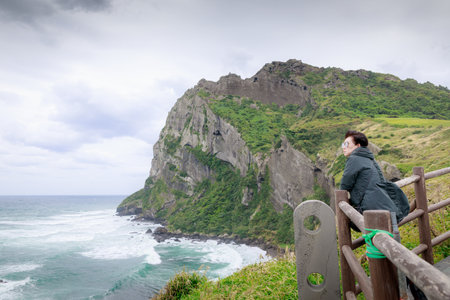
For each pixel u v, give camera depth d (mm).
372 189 2549
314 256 2826
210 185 117625
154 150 165750
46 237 64000
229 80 158875
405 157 57844
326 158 69688
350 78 161125
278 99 156625
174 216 106562
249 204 88250
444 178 6301
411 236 5102
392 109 126812
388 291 1450
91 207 191500
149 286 31797
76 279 34469
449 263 3713
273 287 4383
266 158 88750
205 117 133625
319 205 2855
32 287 31266
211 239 77938
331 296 2770
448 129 61719
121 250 52125
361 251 5125
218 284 5277
